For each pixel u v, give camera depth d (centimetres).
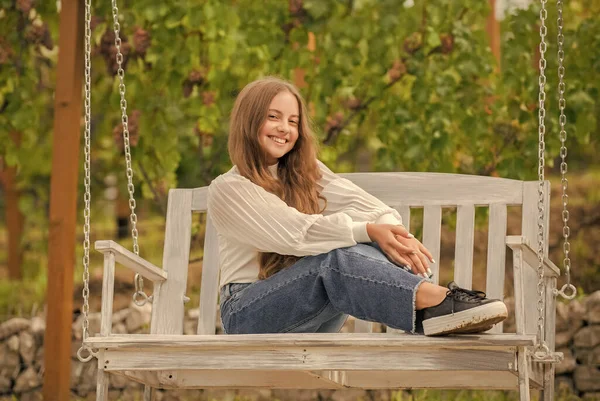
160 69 616
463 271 439
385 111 615
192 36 615
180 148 617
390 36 609
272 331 387
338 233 366
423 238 448
